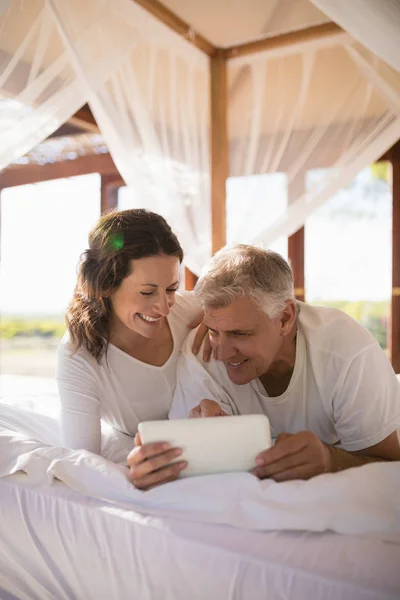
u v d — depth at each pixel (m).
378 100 2.76
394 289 4.12
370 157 2.81
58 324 6.86
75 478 1.02
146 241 1.17
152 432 0.94
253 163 3.02
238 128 3.04
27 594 1.03
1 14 1.73
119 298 1.22
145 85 2.70
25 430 1.46
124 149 2.62
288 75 2.89
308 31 2.59
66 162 4.21
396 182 4.09
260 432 0.95
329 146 2.90
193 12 2.48
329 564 0.75
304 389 1.18
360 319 5.16
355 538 0.81
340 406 1.14
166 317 1.41
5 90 2.03
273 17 2.52
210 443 0.95
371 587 0.69
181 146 2.90
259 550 0.79
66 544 0.97
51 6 2.04
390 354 4.11
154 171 2.74
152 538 0.87
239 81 2.97
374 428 1.10
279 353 1.16
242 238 2.98
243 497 0.88
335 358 1.14
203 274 1.10
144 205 2.72
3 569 1.05
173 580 0.85
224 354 1.09
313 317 1.21
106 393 1.36
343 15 1.50
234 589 0.78
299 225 2.94
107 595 0.92
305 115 2.93
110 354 1.34
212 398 1.26
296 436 0.94
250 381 1.15
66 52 2.18
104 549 0.92
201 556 0.82
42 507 1.01
